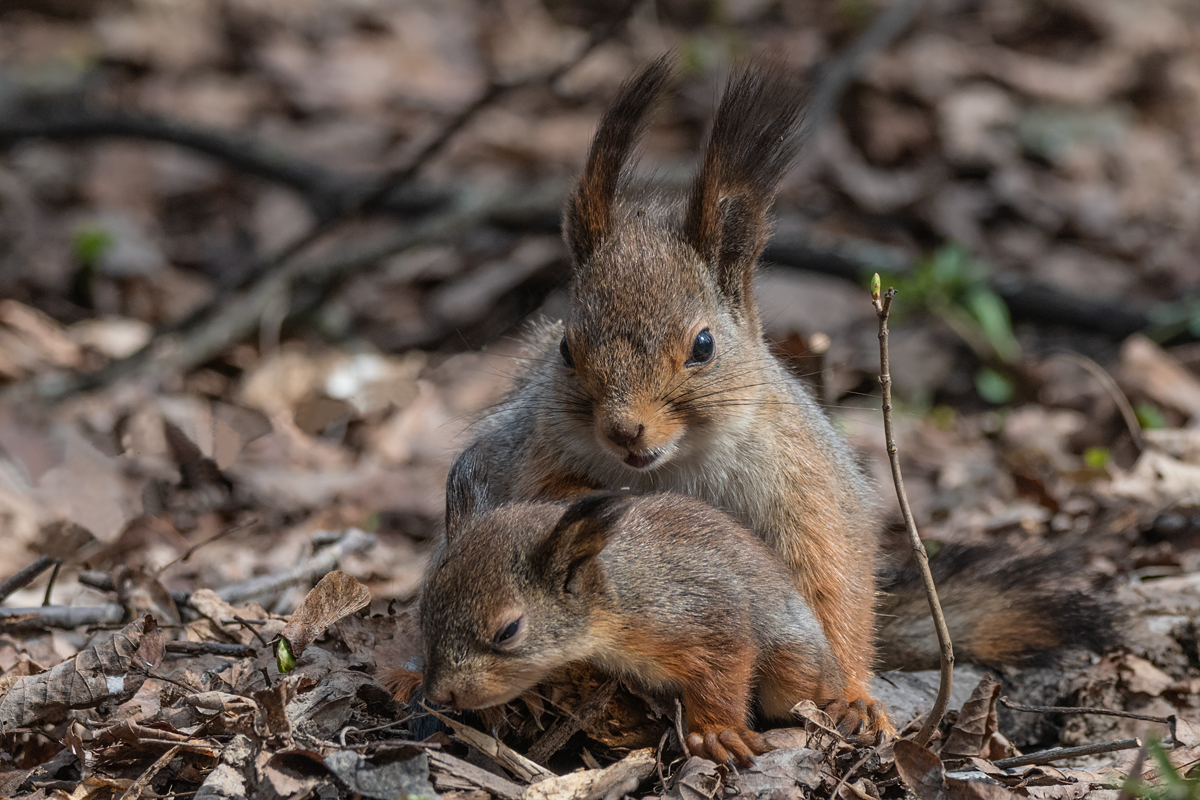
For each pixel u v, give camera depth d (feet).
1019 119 76.23
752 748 22.97
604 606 22.84
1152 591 32.09
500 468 28.99
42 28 85.20
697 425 26.48
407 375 54.08
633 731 24.18
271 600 32.07
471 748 23.45
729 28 82.64
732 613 23.17
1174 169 73.72
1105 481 40.27
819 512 27.37
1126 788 19.76
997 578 30.89
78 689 23.98
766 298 59.06
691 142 71.26
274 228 70.13
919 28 82.89
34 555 36.17
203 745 22.24
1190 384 49.47
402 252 59.36
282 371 53.72
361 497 43.37
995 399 53.47
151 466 43.09
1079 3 86.07
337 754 21.31
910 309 60.13
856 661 27.45
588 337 26.02
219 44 83.51
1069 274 64.08
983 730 24.56
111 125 64.95
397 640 27.32
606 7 89.97
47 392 49.32
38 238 66.74
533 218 62.13
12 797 22.52
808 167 70.59
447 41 86.58
